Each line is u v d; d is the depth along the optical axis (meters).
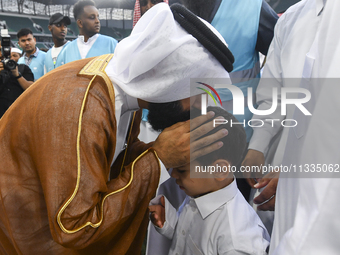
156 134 1.45
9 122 0.68
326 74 0.55
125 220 0.68
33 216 0.67
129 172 0.68
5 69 1.91
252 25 1.08
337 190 0.51
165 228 0.85
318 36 0.62
